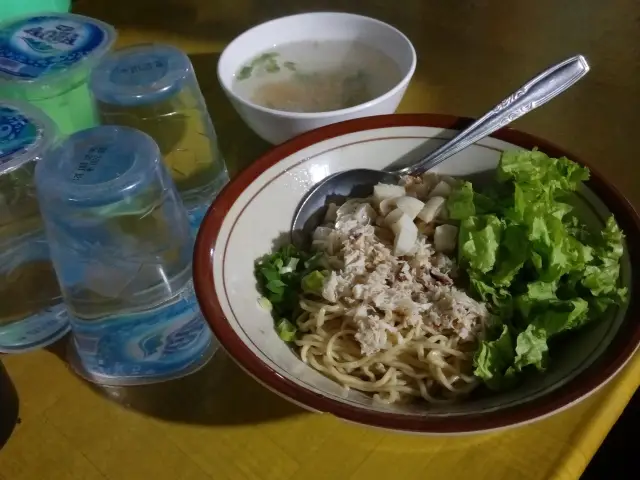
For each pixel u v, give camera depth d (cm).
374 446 60
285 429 62
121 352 67
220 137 94
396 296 67
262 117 81
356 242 70
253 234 69
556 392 51
